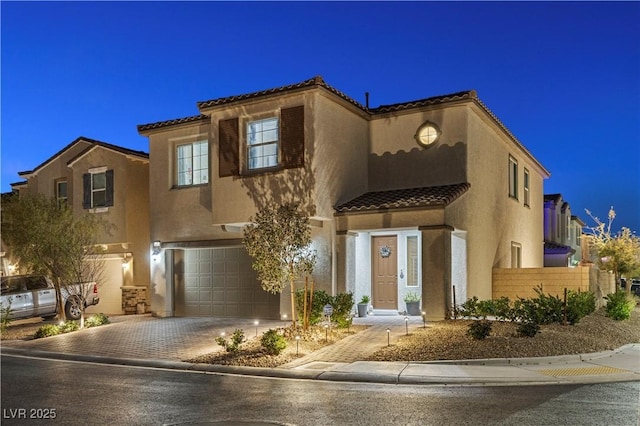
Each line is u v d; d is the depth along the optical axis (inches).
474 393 351.9
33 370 454.6
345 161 681.0
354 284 664.4
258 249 534.9
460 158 679.1
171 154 778.2
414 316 666.8
